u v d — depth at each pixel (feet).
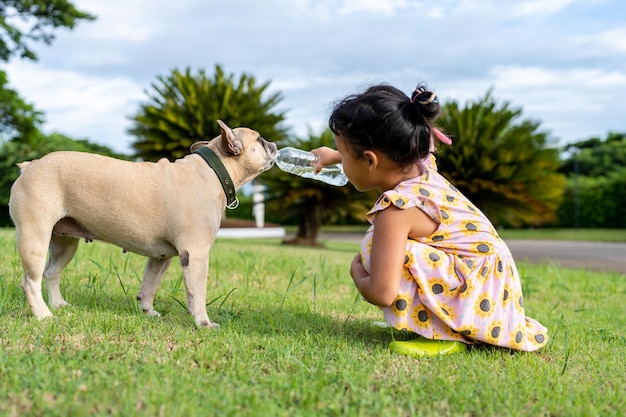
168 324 10.07
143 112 43.32
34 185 9.50
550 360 9.11
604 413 6.72
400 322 8.89
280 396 6.66
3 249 17.92
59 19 58.34
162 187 10.00
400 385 7.33
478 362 8.46
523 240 72.18
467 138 41.11
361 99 8.69
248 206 99.14
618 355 9.72
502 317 8.93
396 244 8.64
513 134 42.27
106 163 9.95
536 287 20.84
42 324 9.22
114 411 6.00
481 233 9.10
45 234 9.57
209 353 8.11
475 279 8.87
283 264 20.51
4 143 80.59
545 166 42.96
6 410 5.95
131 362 7.62
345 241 59.98
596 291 20.59
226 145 10.50
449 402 6.84
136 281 14.84
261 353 8.43
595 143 149.89
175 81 43.42
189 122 42.09
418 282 8.80
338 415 6.29
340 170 11.55
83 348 8.05
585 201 98.73
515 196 40.98
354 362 8.11
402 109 8.63
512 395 7.08
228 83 43.16
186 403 6.23
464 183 40.91
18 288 12.01
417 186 9.00
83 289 13.01
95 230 10.02
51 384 6.55
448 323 8.81
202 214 10.12
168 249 10.49
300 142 44.37
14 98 69.56
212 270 18.03
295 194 43.93
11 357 7.39
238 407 6.25
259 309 12.32
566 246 59.47
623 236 77.61
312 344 9.20
